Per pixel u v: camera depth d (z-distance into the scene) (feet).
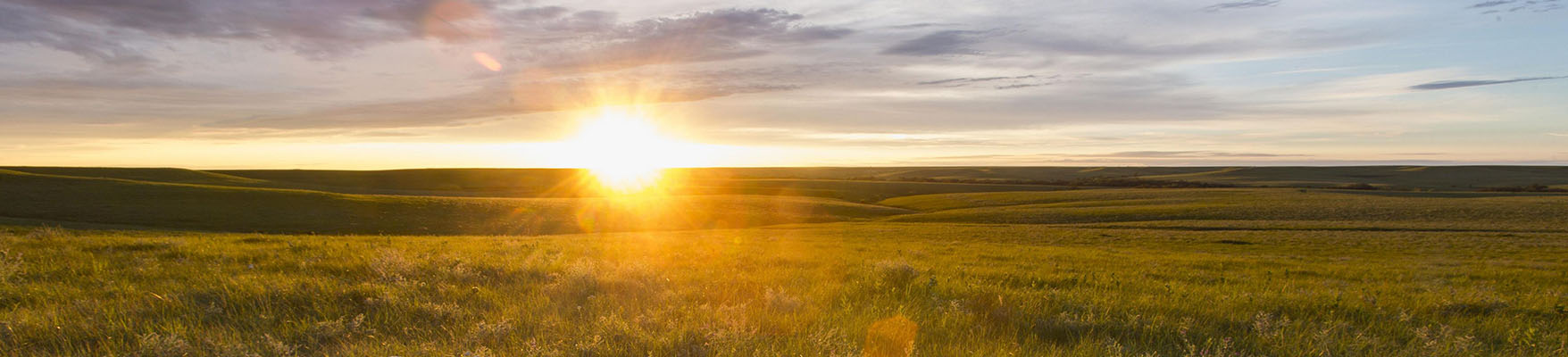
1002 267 52.70
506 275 31.14
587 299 25.29
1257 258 82.17
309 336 18.31
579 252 53.31
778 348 17.95
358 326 19.43
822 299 27.14
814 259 52.39
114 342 17.49
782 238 125.29
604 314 21.52
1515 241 136.36
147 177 465.47
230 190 239.30
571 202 275.18
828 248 81.51
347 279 28.99
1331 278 54.39
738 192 464.65
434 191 460.55
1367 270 62.49
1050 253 81.20
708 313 22.09
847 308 24.16
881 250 79.66
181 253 39.73
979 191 495.00
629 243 76.95
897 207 371.76
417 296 24.04
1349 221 216.13
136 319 19.95
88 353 16.63
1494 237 147.43
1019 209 295.89
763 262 46.39
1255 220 234.58
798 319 21.70
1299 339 21.21
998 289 30.22
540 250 51.21
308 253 41.65
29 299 23.49
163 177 470.80
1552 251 115.24
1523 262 82.94
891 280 33.24
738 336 18.70
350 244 54.13
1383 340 21.91
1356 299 32.30
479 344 17.63
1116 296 30.68
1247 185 586.04
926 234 158.92
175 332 18.03
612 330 18.90
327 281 27.17
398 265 31.91
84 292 24.98
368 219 210.38
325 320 19.97
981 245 109.60
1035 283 37.88
